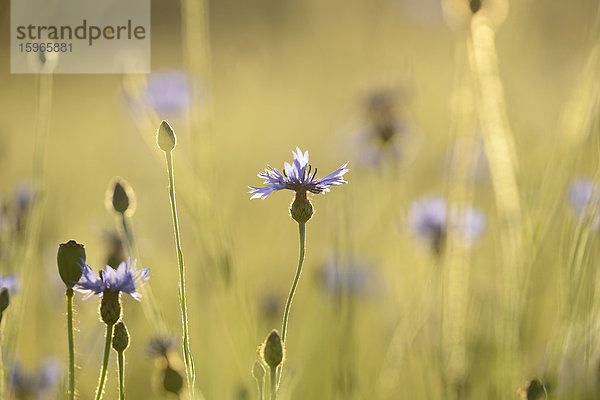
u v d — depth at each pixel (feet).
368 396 4.44
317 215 6.96
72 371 3.65
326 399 4.59
